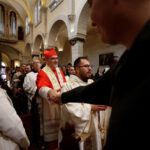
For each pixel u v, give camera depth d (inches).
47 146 92.2
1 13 640.4
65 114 65.3
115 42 14.0
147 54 10.4
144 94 9.7
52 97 36.8
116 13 11.5
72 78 70.8
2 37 639.1
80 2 262.7
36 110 100.0
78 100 28.7
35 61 151.7
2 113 43.3
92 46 466.6
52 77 95.2
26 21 660.7
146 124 9.2
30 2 550.6
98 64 442.0
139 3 10.8
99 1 12.4
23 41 705.0
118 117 11.4
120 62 17.5
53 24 381.1
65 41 576.4
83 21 274.8
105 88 23.7
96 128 60.4
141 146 9.3
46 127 91.7
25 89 140.4
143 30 10.9
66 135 18.8
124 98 11.8
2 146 44.6
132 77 11.4
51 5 386.9
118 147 10.6
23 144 51.2
